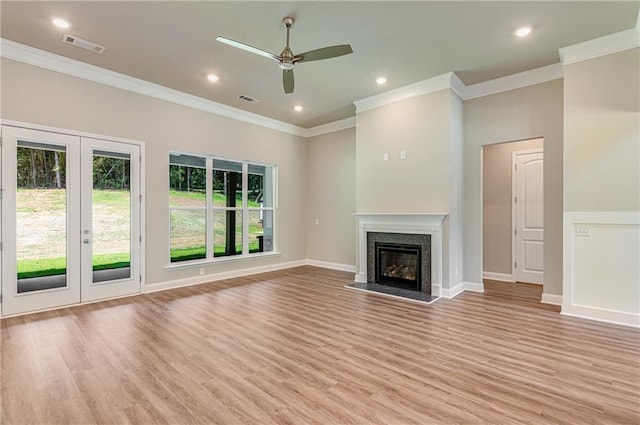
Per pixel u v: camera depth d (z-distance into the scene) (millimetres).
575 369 2453
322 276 6020
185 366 2508
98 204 4320
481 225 4871
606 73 3510
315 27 3307
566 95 3740
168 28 3332
